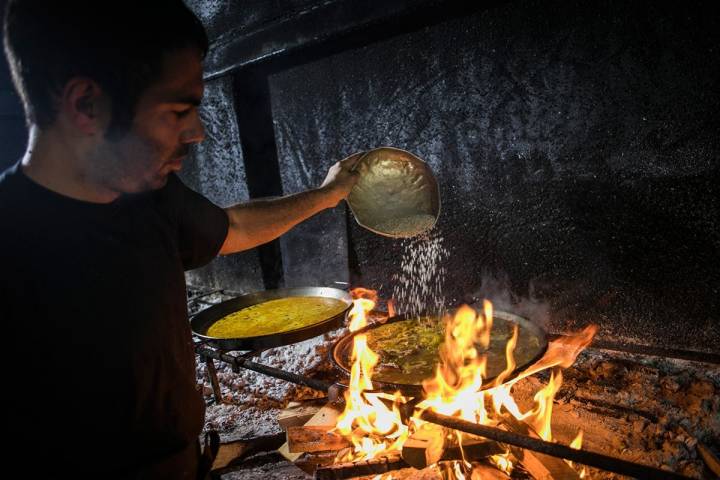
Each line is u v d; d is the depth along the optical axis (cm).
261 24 320
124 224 116
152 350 117
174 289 127
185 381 129
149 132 102
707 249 218
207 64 360
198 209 150
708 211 213
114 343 110
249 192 372
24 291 101
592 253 249
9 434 103
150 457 120
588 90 229
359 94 309
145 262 118
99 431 111
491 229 280
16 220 101
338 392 172
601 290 252
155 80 98
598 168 236
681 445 181
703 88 202
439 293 313
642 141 221
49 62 93
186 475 130
